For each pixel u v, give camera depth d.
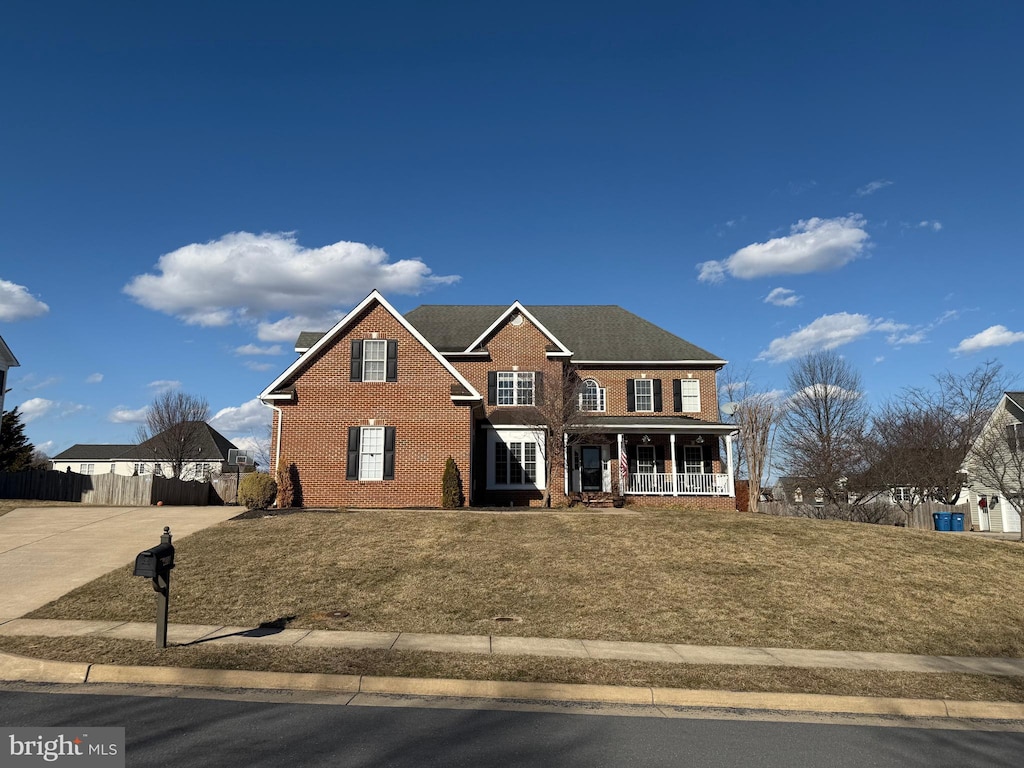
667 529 18.14
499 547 15.87
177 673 8.27
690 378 33.00
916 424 34.72
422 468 24.00
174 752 6.02
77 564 14.32
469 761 5.99
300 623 10.77
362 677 8.21
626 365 32.88
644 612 11.84
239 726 6.75
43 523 19.34
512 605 12.01
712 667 9.18
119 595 12.12
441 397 24.39
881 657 10.22
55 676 8.31
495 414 29.17
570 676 8.52
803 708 8.12
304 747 6.21
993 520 37.47
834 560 15.57
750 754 6.49
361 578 13.37
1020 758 6.66
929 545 17.47
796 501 39.12
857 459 34.62
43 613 11.07
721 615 11.86
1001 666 10.02
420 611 11.56
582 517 19.88
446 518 19.23
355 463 23.95
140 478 28.22
